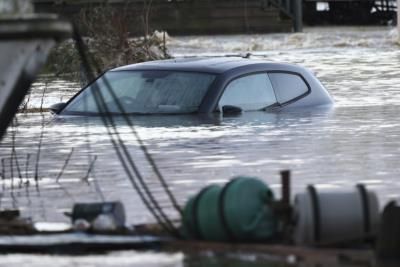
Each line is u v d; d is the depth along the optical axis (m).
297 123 34.34
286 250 17.33
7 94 20.45
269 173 24.91
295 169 25.48
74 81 54.28
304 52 81.81
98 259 17.75
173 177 24.64
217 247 17.83
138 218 20.16
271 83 37.19
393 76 55.25
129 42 59.94
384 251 16.94
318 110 37.75
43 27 19.81
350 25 134.75
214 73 36.09
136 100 35.56
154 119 34.59
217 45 93.44
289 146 29.44
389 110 38.28
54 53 57.16
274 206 17.94
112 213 19.44
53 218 20.58
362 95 44.34
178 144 29.94
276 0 116.75
